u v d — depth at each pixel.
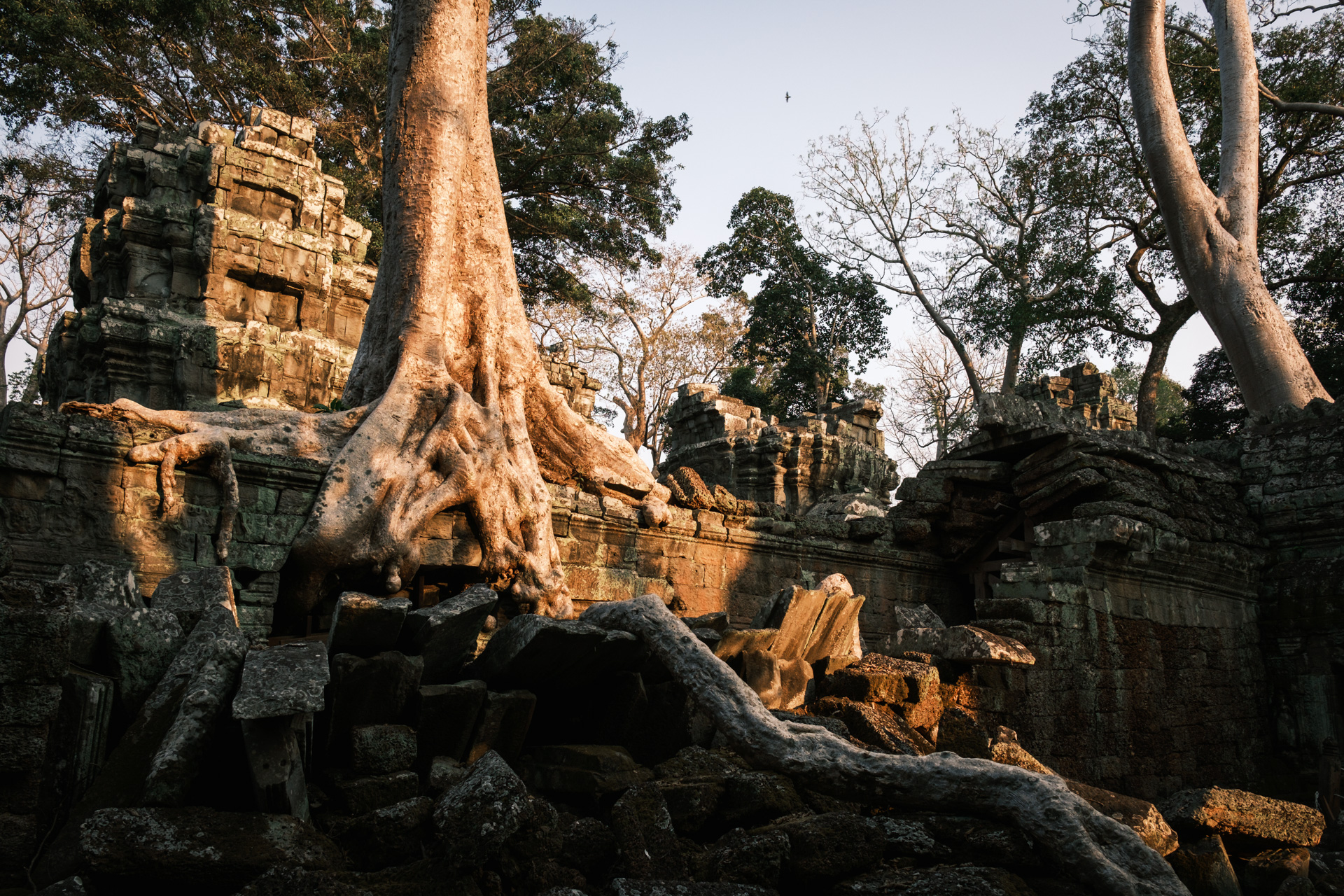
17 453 7.46
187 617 4.48
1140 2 19.44
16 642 3.56
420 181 10.83
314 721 3.99
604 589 10.84
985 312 28.55
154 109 24.86
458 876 3.35
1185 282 19.38
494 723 4.41
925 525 14.11
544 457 11.54
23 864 3.38
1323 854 5.42
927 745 5.62
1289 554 13.65
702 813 4.27
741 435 28.36
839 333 40.97
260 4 24.83
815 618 7.05
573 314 37.97
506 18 26.78
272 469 8.82
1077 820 3.92
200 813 3.25
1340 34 24.55
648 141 27.92
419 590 9.67
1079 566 10.32
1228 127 19.97
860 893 3.86
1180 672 11.20
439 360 10.25
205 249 17.36
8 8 21.88
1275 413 14.78
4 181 25.86
